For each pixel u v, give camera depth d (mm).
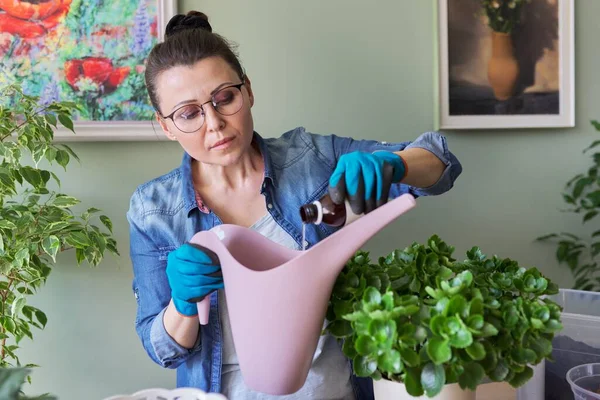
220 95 913
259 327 665
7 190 1269
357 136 1618
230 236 768
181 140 964
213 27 1521
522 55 1686
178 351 1001
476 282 731
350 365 1087
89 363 1521
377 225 641
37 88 1420
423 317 625
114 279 1521
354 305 665
